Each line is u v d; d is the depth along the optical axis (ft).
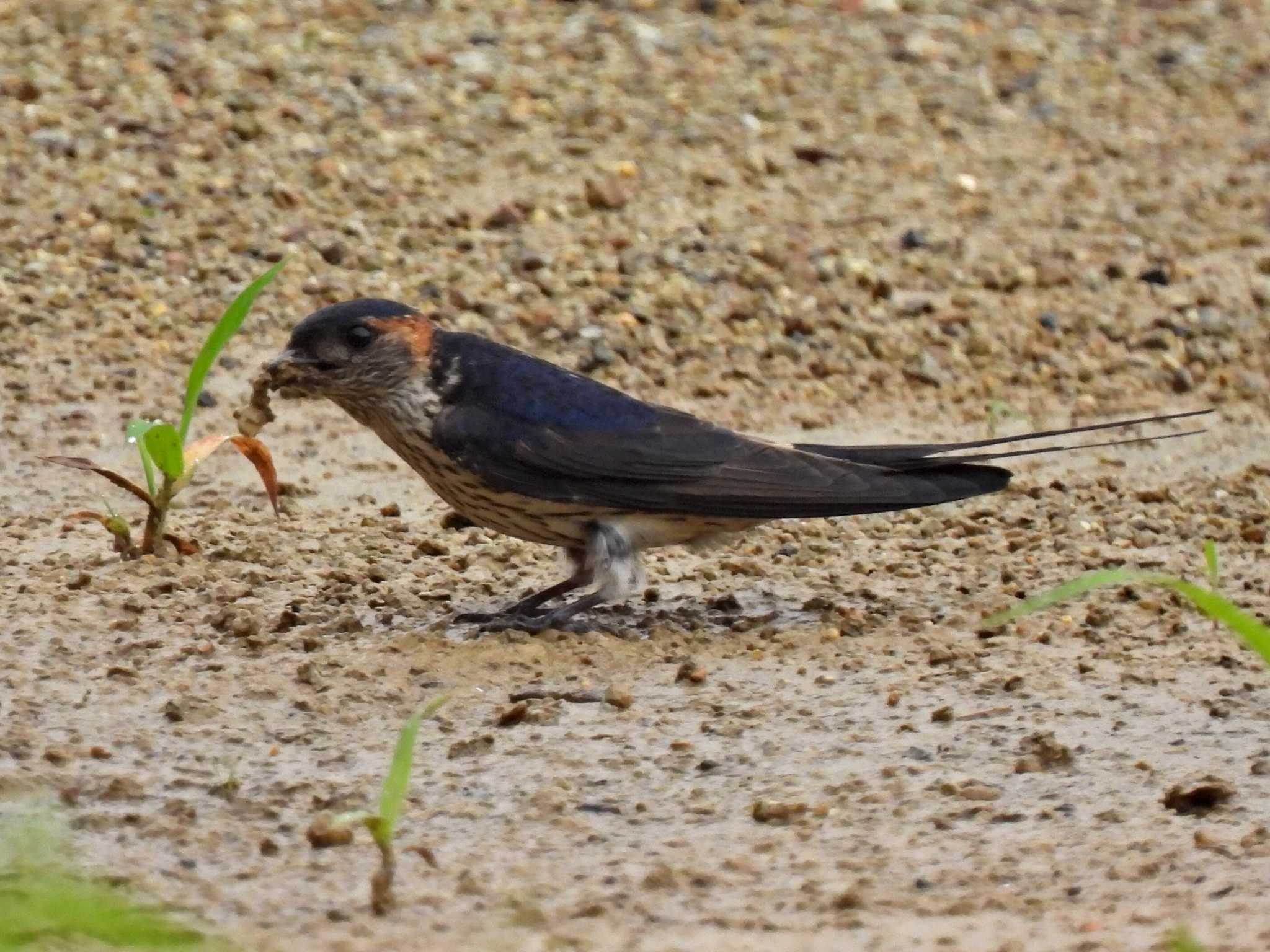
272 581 39.40
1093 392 55.16
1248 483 48.83
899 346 56.08
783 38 75.51
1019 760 30.53
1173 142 70.90
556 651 35.40
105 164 60.80
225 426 50.19
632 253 58.70
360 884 25.77
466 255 58.59
